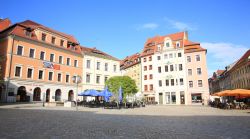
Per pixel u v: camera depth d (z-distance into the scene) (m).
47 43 43.62
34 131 8.51
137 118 15.52
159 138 7.57
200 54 56.75
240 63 55.38
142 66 67.19
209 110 28.50
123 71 80.69
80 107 31.91
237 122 13.13
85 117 15.42
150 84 64.12
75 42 51.97
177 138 7.61
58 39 46.75
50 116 15.29
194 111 25.83
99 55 55.44
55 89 44.66
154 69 63.62
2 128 9.05
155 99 61.97
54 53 45.25
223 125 11.52
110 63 57.94
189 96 56.75
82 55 51.72
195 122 13.05
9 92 36.50
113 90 42.47
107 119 14.29
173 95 59.38
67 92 47.31
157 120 14.17
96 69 54.34
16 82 37.69
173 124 11.87
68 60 48.56
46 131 8.59
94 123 11.75
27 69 39.88
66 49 47.75
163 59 62.31
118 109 28.58
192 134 8.48
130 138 7.50
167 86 60.56
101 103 33.28
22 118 13.23
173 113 21.83
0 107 24.66
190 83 57.12
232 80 67.12
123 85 42.12
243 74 54.72
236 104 32.88
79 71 50.56
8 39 37.72
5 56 37.19
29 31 41.44
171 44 61.69
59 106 32.88
